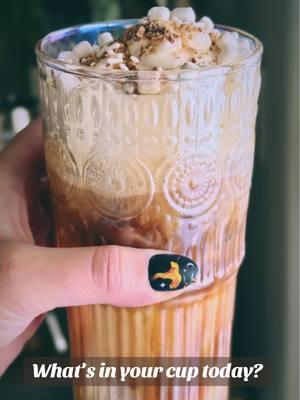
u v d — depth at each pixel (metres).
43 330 0.33
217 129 0.15
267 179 0.27
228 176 0.16
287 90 0.25
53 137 0.16
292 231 0.26
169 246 0.16
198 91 0.14
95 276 0.16
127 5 0.31
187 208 0.15
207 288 0.16
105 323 0.17
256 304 0.30
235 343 0.31
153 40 0.15
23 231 0.20
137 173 0.15
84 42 0.17
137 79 0.14
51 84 0.15
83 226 0.16
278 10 0.24
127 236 0.16
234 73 0.15
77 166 0.15
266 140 0.26
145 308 0.16
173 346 0.17
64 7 0.33
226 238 0.16
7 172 0.21
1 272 0.17
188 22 0.16
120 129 0.15
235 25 0.28
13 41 0.33
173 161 0.15
